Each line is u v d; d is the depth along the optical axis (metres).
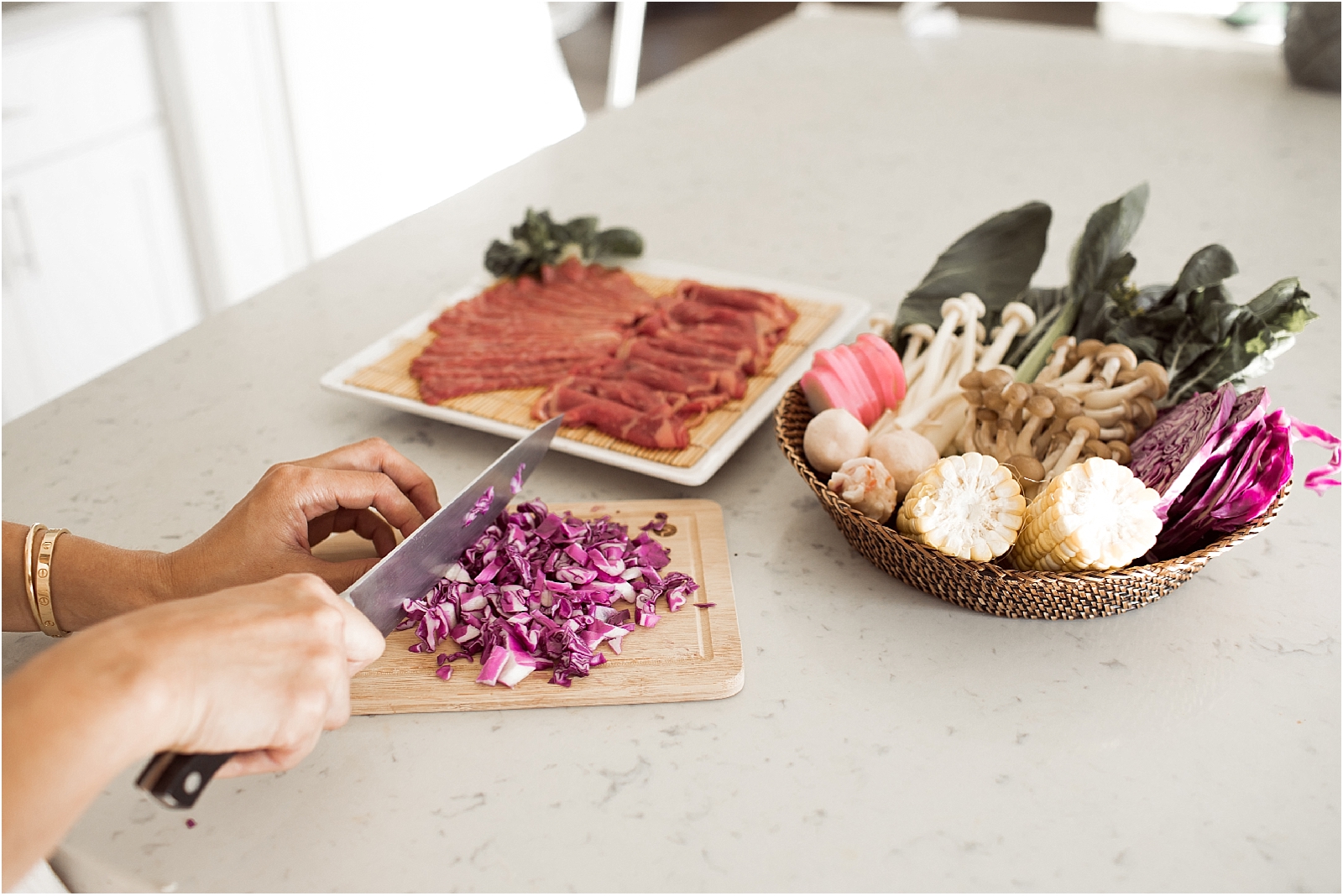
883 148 1.99
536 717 0.85
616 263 1.57
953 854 0.73
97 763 0.57
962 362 1.14
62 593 0.90
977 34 2.56
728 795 0.78
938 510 0.87
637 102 2.25
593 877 0.72
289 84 2.81
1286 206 1.70
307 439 1.24
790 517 1.09
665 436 1.13
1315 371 1.29
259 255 2.91
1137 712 0.84
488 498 0.95
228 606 0.67
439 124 3.39
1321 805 0.76
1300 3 2.10
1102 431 1.01
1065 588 0.86
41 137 2.32
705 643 0.90
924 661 0.90
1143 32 4.04
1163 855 0.73
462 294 1.50
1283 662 0.88
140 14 2.47
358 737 0.83
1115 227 1.14
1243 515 0.89
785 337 1.36
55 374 2.49
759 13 6.32
